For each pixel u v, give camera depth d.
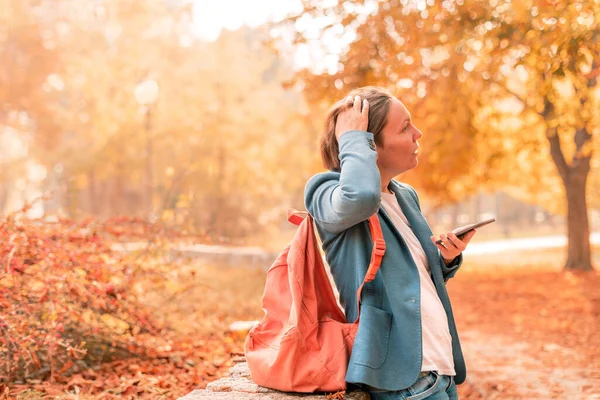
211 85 25.92
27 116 29.67
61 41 28.42
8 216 4.68
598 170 27.08
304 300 2.20
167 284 5.81
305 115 14.42
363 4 8.36
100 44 28.53
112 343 4.99
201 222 25.11
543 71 6.47
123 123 26.05
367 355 2.05
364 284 2.16
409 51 8.37
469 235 2.28
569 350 7.33
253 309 8.36
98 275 4.70
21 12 27.62
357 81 8.80
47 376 4.43
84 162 26.55
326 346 2.17
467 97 10.37
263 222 28.56
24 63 27.86
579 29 5.16
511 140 14.63
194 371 4.81
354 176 1.98
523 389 5.58
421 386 2.09
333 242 2.23
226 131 25.23
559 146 16.36
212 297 9.14
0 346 4.18
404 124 2.23
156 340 5.54
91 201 31.39
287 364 2.14
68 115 30.00
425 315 2.16
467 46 7.94
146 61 27.28
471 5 6.59
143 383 4.33
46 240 4.61
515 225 60.50
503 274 16.92
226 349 5.68
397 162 2.24
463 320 9.71
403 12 8.04
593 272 15.91
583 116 8.10
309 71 9.16
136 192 31.02
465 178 17.09
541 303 11.30
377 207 2.00
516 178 19.06
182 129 25.16
